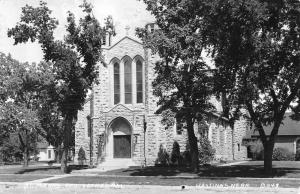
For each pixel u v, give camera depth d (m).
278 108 41.03
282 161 64.25
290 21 36.56
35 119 58.69
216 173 41.56
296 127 71.56
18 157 98.38
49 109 60.25
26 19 44.91
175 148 54.38
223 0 33.94
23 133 70.25
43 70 56.03
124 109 55.81
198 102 40.44
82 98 46.97
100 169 50.91
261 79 37.94
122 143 56.12
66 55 44.91
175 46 37.12
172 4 39.56
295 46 37.75
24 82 56.88
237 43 35.72
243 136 75.06
